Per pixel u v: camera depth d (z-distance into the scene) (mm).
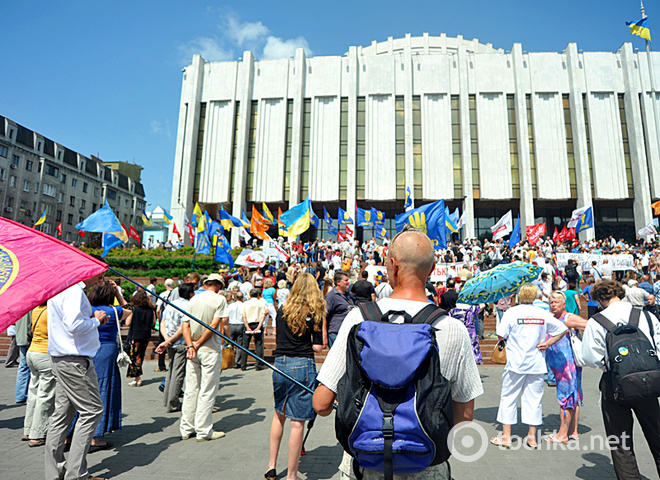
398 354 1464
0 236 2807
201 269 19891
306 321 3891
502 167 31766
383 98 33344
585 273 16875
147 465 4094
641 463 4168
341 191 32469
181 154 33969
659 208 25562
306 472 3971
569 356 4809
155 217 50438
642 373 3006
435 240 14586
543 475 3893
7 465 4059
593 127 31453
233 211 32125
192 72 34656
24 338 6301
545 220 33438
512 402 4715
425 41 39281
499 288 6051
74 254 2887
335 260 20203
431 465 1543
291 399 3768
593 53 32219
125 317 5312
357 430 1492
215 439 4918
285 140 33438
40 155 49250
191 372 5051
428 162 32188
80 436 3598
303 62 34031
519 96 31969
